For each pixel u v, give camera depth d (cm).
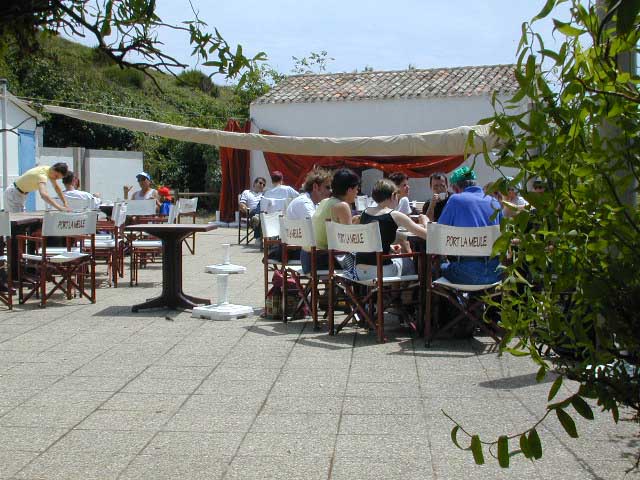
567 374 237
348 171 854
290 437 493
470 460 450
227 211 2495
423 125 2394
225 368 664
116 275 1159
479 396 574
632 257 219
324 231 850
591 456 452
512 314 239
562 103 220
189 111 3378
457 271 730
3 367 672
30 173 1203
